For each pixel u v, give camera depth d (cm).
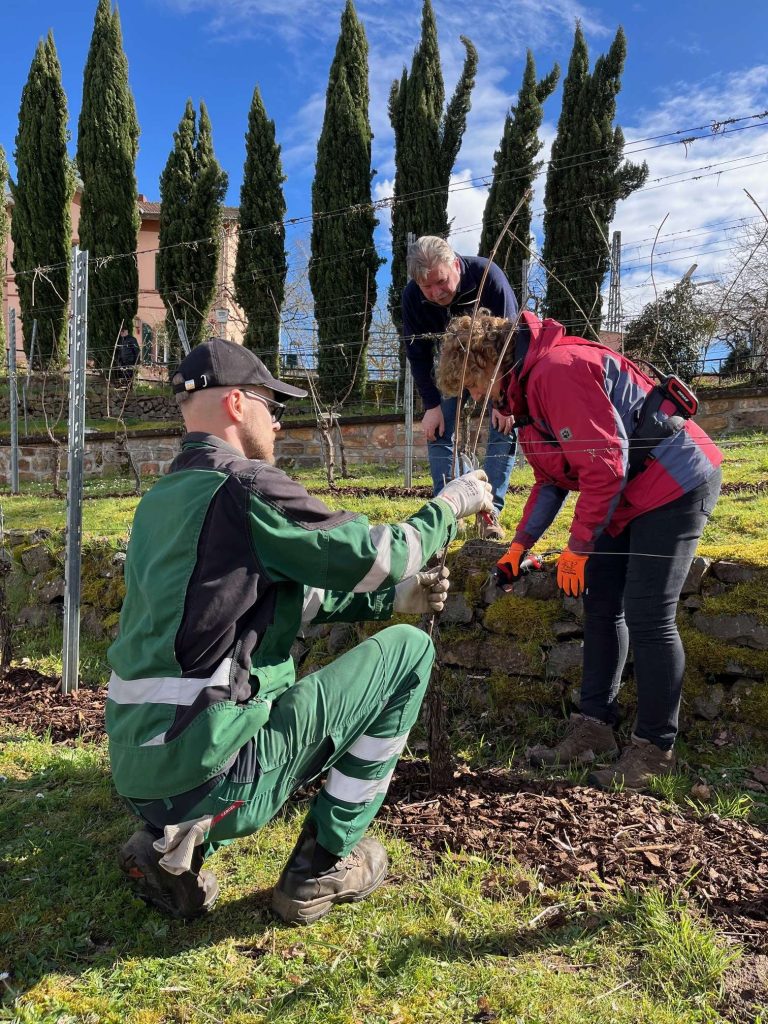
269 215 1554
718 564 283
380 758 188
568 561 230
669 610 238
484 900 194
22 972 175
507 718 310
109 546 462
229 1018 160
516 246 1264
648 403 230
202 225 1617
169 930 191
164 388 1669
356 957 176
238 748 161
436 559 223
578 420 219
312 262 1495
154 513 170
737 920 182
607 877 201
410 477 725
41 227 1730
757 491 508
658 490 230
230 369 183
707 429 894
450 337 239
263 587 168
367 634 353
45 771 286
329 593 212
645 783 246
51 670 417
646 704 246
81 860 222
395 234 1460
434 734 250
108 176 1681
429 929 185
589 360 222
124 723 166
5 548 513
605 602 263
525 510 266
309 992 166
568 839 219
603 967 170
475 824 230
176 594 161
